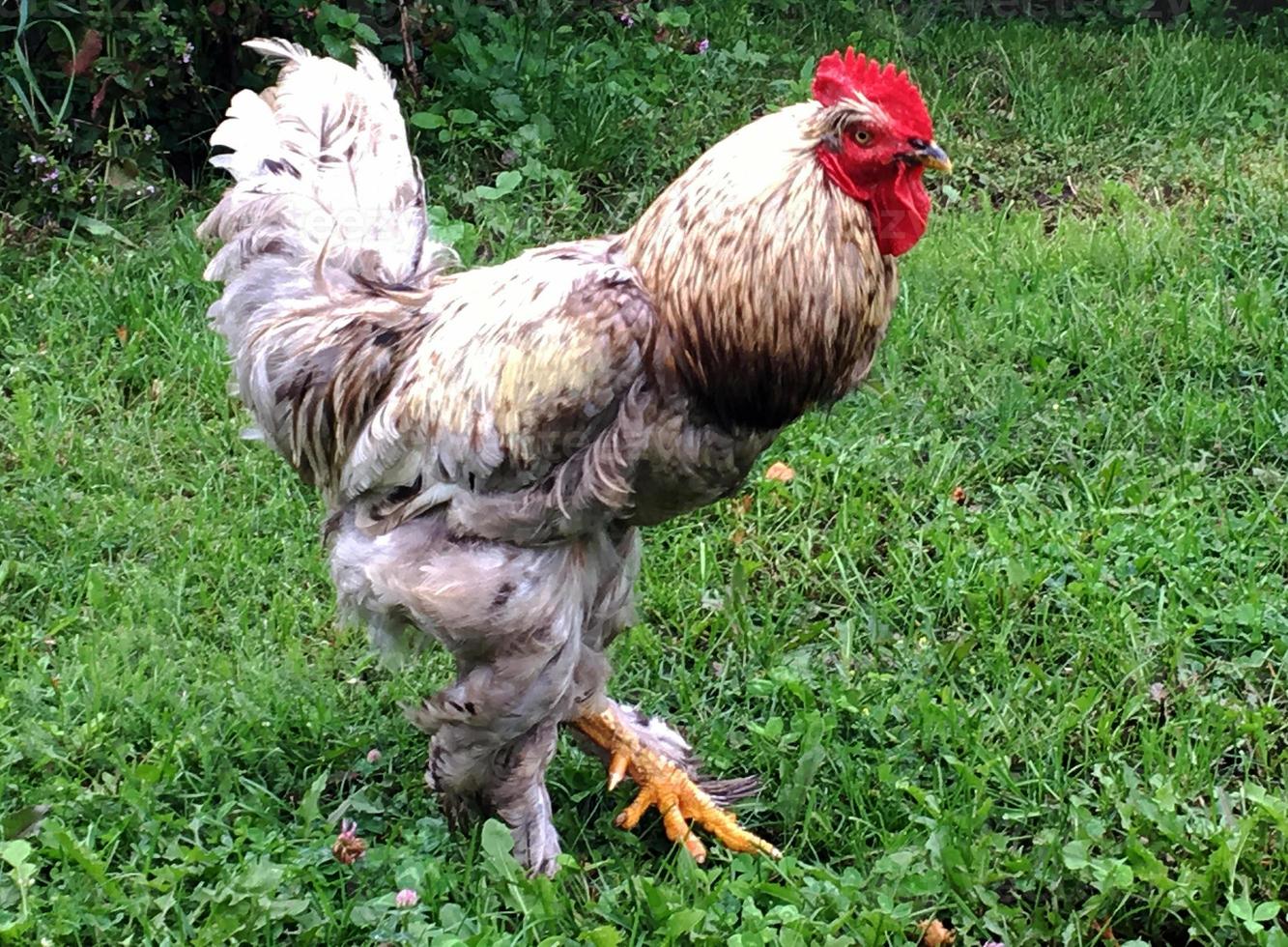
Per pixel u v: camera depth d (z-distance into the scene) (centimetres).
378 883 173
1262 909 164
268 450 224
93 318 243
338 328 167
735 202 150
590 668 175
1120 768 182
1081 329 246
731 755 189
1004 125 318
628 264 155
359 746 189
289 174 176
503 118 289
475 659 166
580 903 173
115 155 265
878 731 188
